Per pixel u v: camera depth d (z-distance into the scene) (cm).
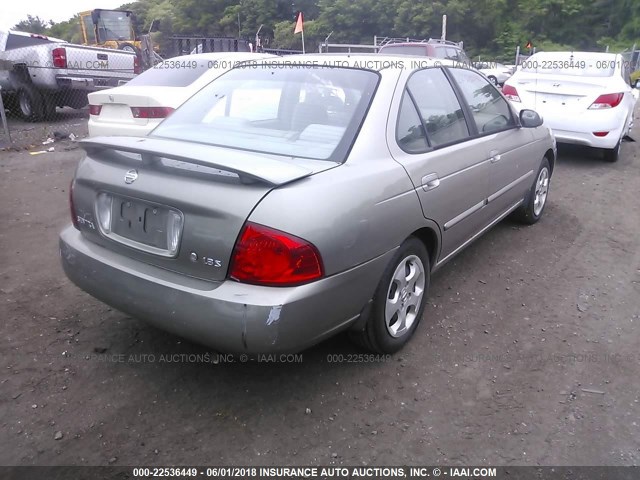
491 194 425
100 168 295
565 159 888
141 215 275
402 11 4725
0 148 895
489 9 4797
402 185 302
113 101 694
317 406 288
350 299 274
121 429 269
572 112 801
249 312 238
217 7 6078
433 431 272
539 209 571
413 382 308
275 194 244
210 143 311
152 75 752
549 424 277
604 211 620
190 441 262
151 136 337
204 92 372
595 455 257
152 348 337
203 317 248
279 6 5584
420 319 354
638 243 525
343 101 321
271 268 240
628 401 295
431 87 370
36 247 492
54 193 659
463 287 425
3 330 352
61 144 950
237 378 309
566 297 413
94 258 292
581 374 318
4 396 289
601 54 878
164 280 263
